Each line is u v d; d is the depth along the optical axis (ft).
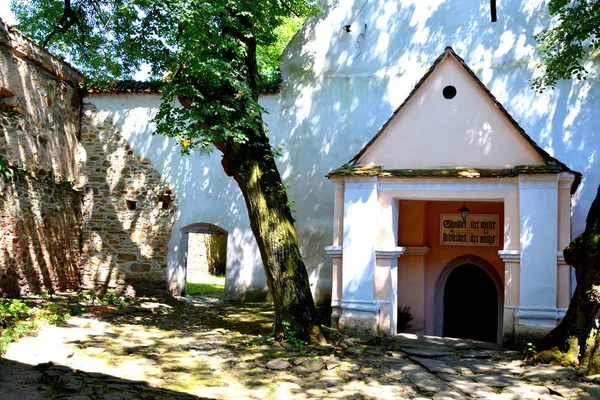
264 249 30.09
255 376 23.93
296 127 46.98
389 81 45.44
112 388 20.63
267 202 30.48
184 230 47.75
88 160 48.11
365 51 46.21
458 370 25.16
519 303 29.60
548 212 29.45
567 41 34.65
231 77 29.19
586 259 26.02
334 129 46.16
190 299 46.98
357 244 32.24
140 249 47.34
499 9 43.39
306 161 46.47
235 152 30.58
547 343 27.09
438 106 32.45
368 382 23.45
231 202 46.80
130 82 47.34
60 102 44.68
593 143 40.24
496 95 42.73
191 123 30.25
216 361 25.96
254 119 30.30
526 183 29.86
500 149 31.22
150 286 46.93
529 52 42.34
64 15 40.83
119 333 30.12
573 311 26.35
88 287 47.37
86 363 23.68
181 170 47.50
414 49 45.19
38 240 40.78
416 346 29.94
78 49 43.19
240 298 46.19
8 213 37.06
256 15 31.45
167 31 35.96
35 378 20.94
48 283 42.14
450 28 44.42
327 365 25.41
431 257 39.93
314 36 47.39
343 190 33.42
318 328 29.32
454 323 41.04
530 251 29.53
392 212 32.50
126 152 47.88
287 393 21.83
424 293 38.86
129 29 38.32
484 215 39.27
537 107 41.70
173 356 26.32
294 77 47.44
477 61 43.50
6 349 23.67
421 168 32.30
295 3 40.86
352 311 31.83
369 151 33.37
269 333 32.19
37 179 40.75
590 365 23.66
